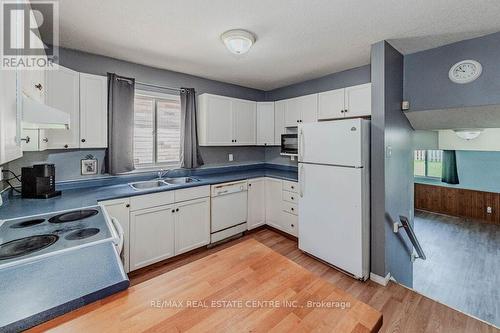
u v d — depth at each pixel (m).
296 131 3.62
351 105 2.77
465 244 4.28
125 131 2.62
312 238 2.69
